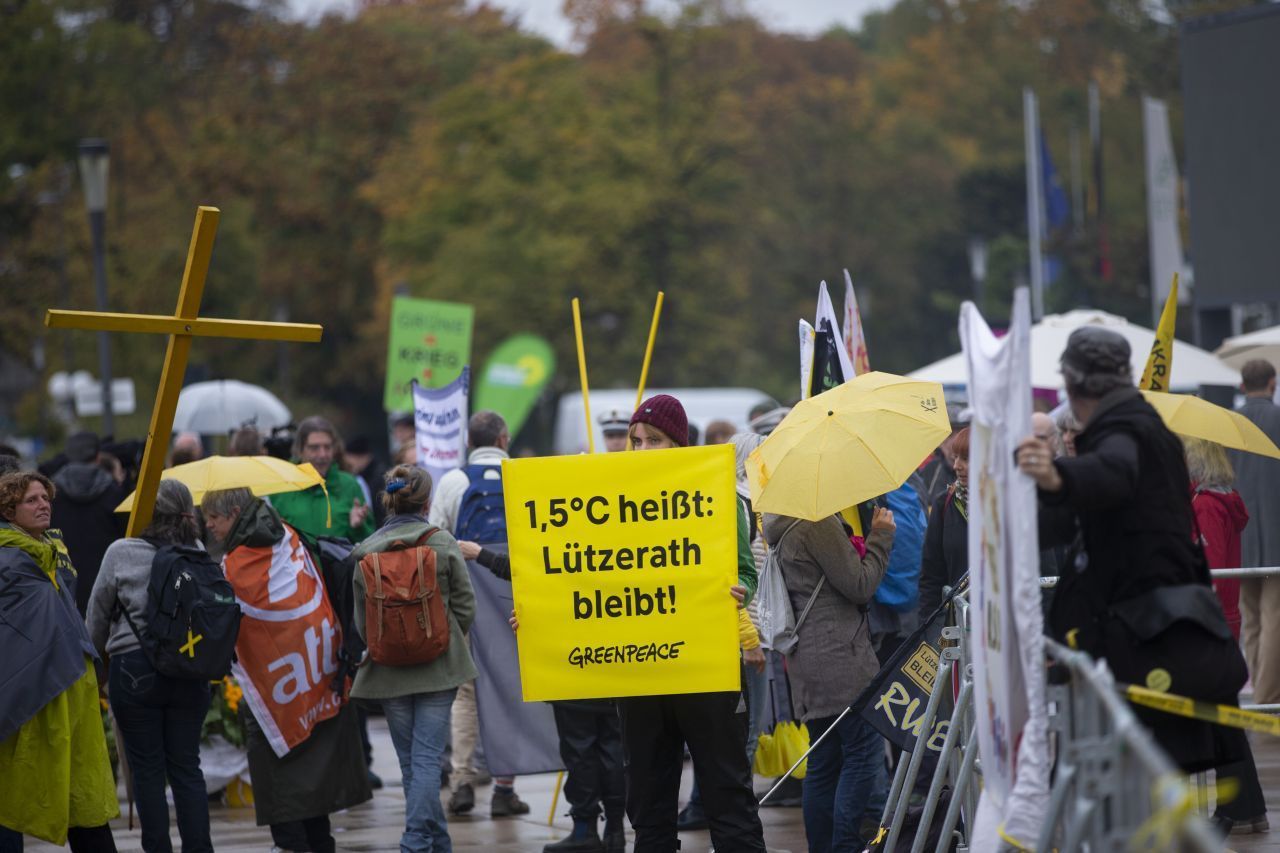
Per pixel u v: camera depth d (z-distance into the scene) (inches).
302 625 474.0
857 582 409.1
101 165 1242.0
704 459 383.9
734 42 3425.2
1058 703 272.4
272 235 3289.9
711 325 3095.5
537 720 536.1
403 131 3501.5
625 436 633.6
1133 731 201.5
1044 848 244.7
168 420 451.2
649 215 3019.2
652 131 3139.8
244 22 3435.0
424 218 3127.5
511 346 1403.8
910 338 3868.1
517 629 384.2
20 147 2997.0
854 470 392.5
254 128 3238.2
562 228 3031.5
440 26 4052.7
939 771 371.9
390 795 633.6
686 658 380.2
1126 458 262.2
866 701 396.5
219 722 603.2
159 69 3253.0
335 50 3390.7
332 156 3312.0
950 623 391.5
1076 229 3134.8
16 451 603.2
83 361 2493.8
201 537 486.9
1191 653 267.4
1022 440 249.1
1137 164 3757.4
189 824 452.4
